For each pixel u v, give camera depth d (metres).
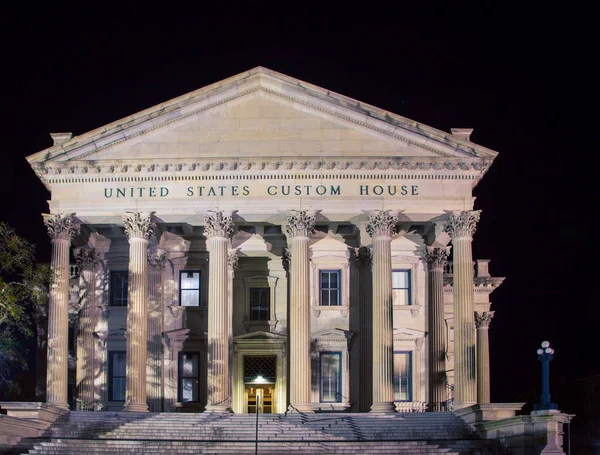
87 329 62.69
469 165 56.53
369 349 61.78
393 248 63.81
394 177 56.75
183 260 63.81
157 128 57.31
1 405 50.28
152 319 62.28
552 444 42.47
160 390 61.88
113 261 64.19
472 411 51.28
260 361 63.75
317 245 63.59
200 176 56.72
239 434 49.94
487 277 69.56
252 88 57.47
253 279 63.97
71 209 56.59
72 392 66.25
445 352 62.38
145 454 46.25
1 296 52.00
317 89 57.00
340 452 46.78
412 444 47.34
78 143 56.69
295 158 56.09
